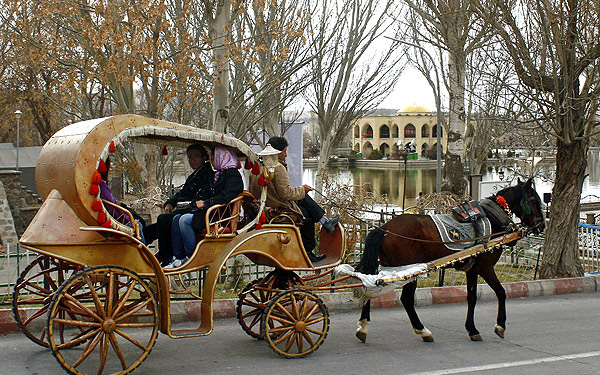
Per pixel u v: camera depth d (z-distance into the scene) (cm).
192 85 1247
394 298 1145
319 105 2336
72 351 803
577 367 772
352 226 1441
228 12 1302
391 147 9325
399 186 4900
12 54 2072
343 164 8281
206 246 774
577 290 1324
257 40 1627
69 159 665
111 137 678
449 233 911
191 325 973
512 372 746
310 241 895
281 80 1530
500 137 2856
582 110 1326
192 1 1366
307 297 799
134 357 784
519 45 1327
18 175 2317
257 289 847
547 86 1337
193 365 755
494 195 1018
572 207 1401
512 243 991
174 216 791
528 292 1272
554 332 967
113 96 1298
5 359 759
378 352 834
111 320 670
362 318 895
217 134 769
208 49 1259
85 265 680
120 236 691
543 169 2908
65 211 680
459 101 2209
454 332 962
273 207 848
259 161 805
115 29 1174
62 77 1622
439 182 2114
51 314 639
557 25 1277
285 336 791
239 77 1723
